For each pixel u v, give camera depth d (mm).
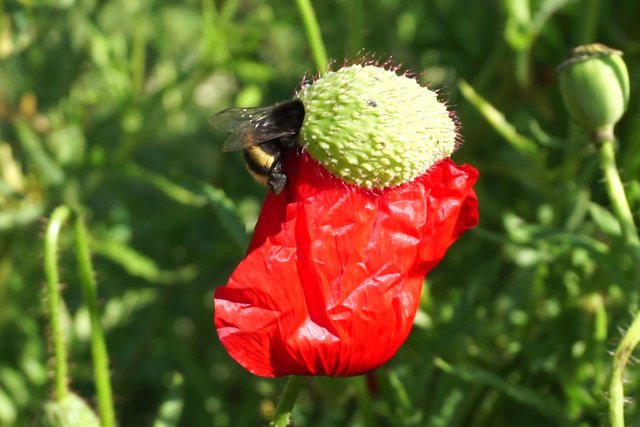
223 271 402
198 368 390
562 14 372
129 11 415
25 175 386
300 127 250
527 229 311
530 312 336
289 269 247
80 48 409
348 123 246
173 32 479
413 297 255
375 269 249
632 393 300
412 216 250
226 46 393
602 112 286
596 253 302
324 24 400
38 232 393
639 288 295
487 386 336
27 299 396
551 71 373
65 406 293
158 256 400
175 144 449
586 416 330
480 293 348
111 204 442
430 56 402
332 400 333
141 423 414
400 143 246
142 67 408
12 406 381
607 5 363
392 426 324
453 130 252
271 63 448
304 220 248
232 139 257
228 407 397
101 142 418
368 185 248
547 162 369
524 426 358
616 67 286
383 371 321
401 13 400
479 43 387
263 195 400
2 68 396
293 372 251
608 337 324
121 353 396
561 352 325
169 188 361
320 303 248
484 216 374
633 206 314
